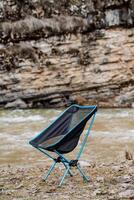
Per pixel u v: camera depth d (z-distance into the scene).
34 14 32.00
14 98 31.36
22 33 31.31
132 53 31.78
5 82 31.30
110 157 15.07
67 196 8.02
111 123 22.78
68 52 31.53
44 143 8.85
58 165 12.14
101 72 31.64
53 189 8.58
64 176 8.89
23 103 31.16
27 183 9.45
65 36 31.44
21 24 31.55
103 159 14.62
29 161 14.84
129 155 13.75
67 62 31.55
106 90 31.59
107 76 31.59
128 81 31.67
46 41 31.34
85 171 10.41
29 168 12.18
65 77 31.55
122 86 31.67
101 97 31.59
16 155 16.08
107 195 7.91
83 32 31.55
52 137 9.03
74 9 31.94
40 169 11.52
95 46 31.67
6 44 31.39
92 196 7.89
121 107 31.02
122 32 31.94
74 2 31.95
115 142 17.98
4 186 9.27
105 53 31.69
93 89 31.72
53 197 8.02
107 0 31.92
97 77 31.64
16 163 14.62
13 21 31.81
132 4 32.00
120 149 16.64
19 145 18.02
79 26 31.45
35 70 31.38
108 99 31.55
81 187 8.66
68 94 31.69
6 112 29.16
